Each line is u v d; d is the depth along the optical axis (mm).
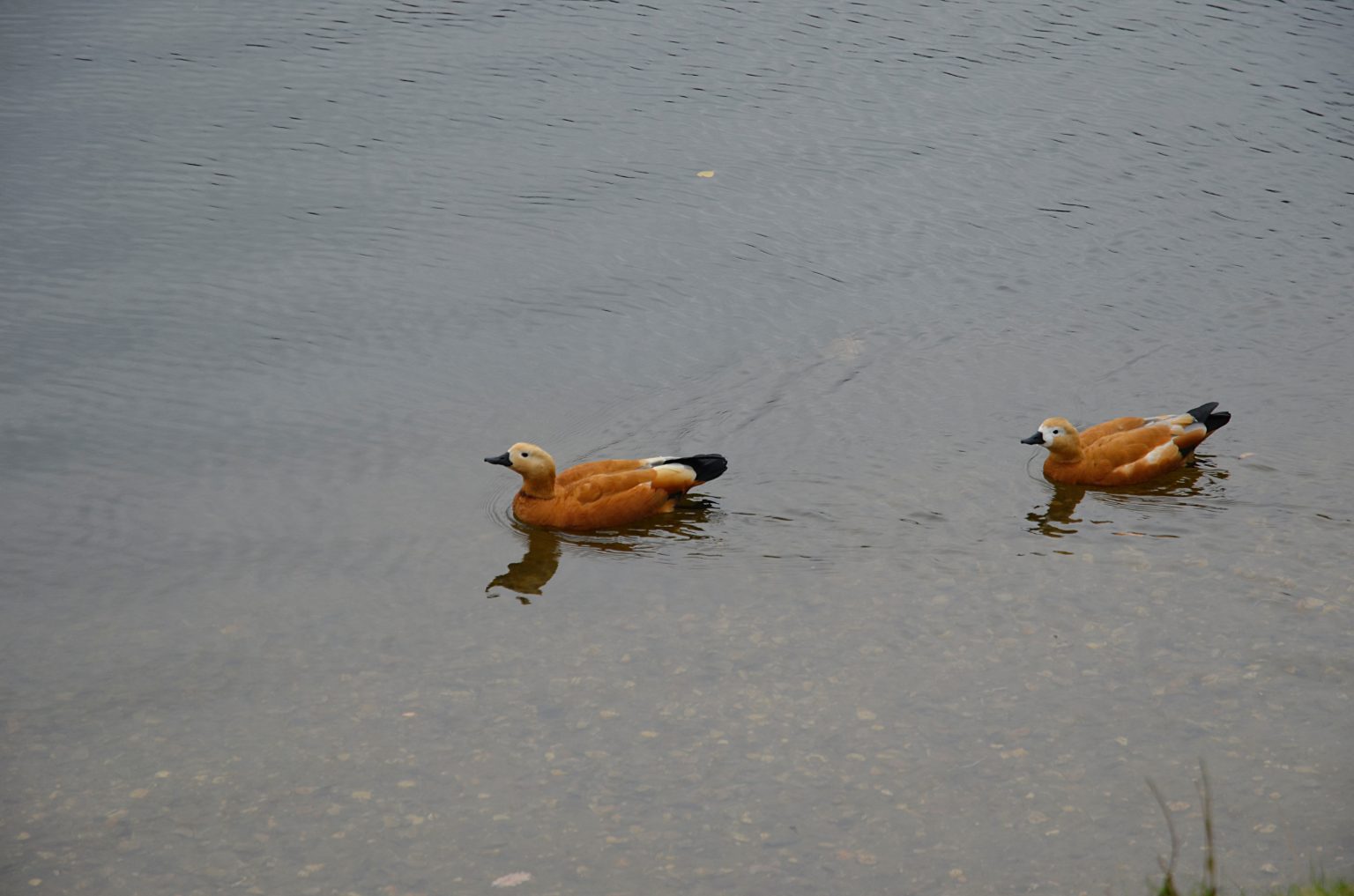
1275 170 25109
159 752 11406
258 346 19188
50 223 22266
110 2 31953
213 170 24328
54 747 11492
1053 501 15320
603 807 10586
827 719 11562
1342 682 11789
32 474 16156
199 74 28156
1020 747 11125
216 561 14477
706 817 10453
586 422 17422
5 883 9961
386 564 14375
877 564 14094
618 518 15031
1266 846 9898
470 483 16078
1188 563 13836
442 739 11461
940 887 9656
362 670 12477
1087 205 23906
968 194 24297
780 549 14477
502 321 20047
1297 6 33500
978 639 12664
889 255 22156
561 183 24312
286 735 11578
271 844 10312
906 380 18391
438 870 9977
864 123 27000
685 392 18172
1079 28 32188
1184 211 23688
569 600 13594
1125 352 19047
